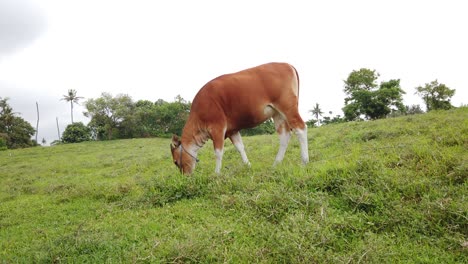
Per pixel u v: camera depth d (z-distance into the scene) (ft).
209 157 37.63
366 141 29.94
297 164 22.90
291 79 22.95
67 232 16.63
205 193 19.30
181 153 24.89
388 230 12.69
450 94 111.34
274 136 59.36
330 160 21.90
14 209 23.66
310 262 10.57
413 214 12.81
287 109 22.80
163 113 171.83
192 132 24.18
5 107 177.68
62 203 23.94
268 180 18.92
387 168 17.26
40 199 26.63
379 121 43.50
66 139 162.81
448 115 35.78
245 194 16.90
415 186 14.65
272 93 22.47
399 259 10.80
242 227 13.96
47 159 76.33
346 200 15.02
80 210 21.15
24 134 180.65
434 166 16.29
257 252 11.68
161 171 34.42
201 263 11.31
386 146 23.11
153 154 57.98
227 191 18.20
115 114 159.84
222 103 22.62
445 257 10.59
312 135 43.32
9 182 40.88
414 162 17.76
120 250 12.86
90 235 14.32
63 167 53.01
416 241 11.71
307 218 13.84
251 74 22.66
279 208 14.79
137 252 12.26
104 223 16.89
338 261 10.44
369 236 12.07
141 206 19.04
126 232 14.87
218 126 22.76
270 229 13.16
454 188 14.14
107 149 93.71
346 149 27.35
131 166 41.42
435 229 12.03
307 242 11.59
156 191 20.45
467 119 28.50
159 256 11.87
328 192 16.42
